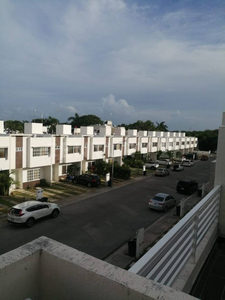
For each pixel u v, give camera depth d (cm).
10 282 186
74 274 191
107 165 3306
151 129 7900
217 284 414
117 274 178
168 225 1670
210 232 536
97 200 2227
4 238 1380
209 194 510
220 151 597
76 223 1647
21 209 1525
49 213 1688
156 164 4231
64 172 3011
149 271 258
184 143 6981
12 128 5894
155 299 155
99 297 179
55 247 213
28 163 2445
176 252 341
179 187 2633
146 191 2639
